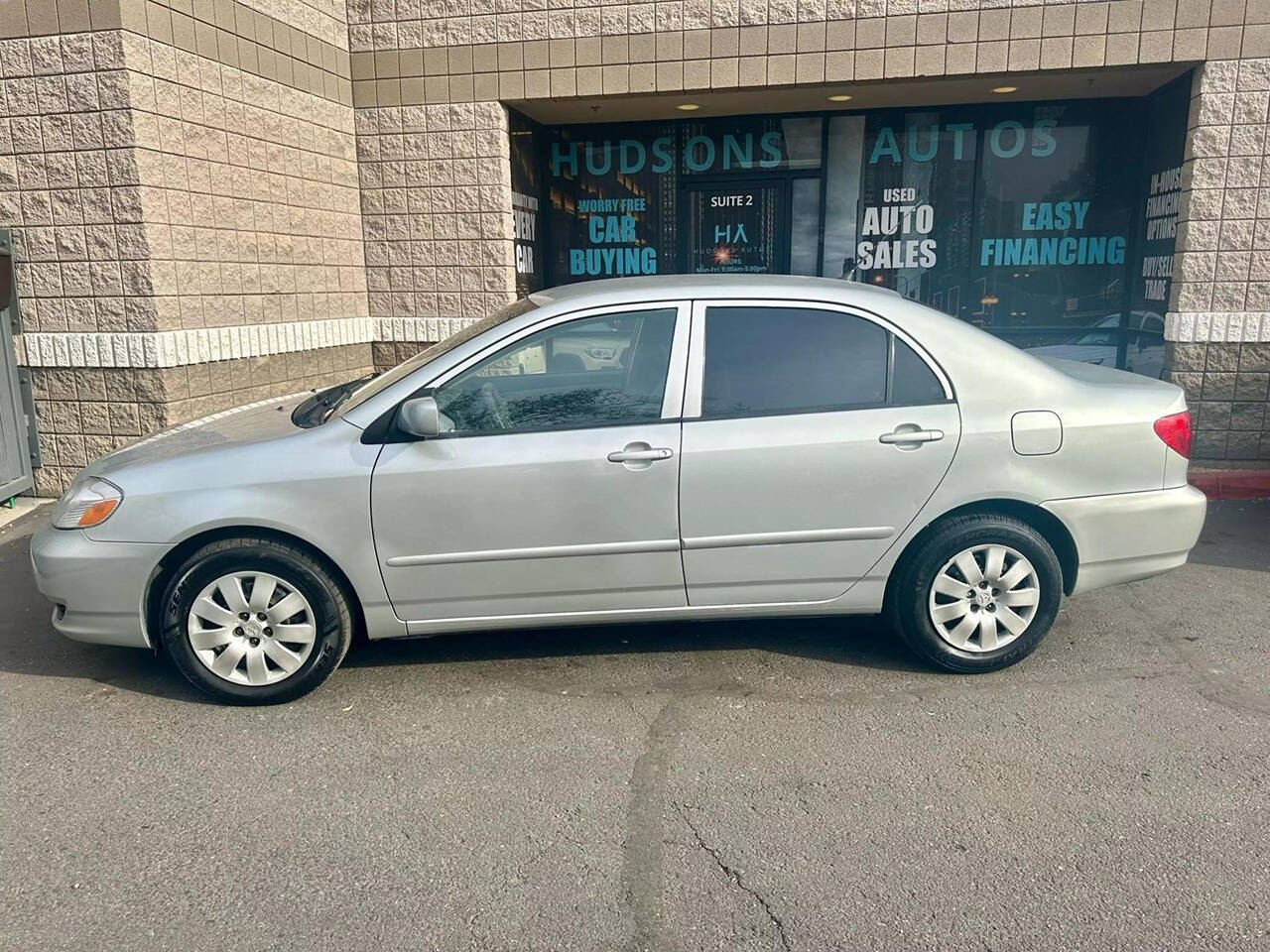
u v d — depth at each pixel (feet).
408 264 29.58
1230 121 24.20
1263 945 8.58
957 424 13.39
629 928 8.95
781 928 8.91
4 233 22.36
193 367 23.35
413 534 13.08
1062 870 9.68
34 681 14.38
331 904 9.36
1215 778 11.28
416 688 13.94
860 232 31.27
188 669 13.25
